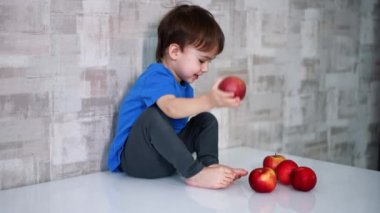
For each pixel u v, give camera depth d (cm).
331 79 251
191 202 132
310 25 236
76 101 157
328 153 256
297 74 233
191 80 163
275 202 133
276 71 223
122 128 158
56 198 135
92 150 164
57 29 150
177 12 161
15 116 144
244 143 214
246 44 208
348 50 259
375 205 130
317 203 132
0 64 139
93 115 162
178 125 167
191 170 144
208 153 161
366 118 277
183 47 156
